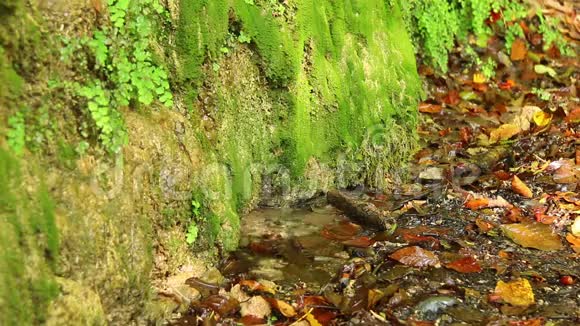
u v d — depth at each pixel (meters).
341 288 3.55
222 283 3.56
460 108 6.08
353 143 4.73
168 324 3.21
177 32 3.69
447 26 6.56
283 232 4.12
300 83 4.41
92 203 2.94
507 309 3.35
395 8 5.52
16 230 2.56
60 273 2.73
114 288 2.98
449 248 3.96
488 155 5.14
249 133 4.17
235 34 4.02
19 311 2.50
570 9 7.72
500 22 7.12
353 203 4.36
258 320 3.27
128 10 3.30
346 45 4.84
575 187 4.62
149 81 3.31
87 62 3.03
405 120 5.25
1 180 2.56
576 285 3.56
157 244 3.36
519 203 4.48
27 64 2.75
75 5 2.97
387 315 3.31
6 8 2.67
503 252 3.90
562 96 6.37
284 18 4.31
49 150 2.81
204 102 3.88
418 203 4.54
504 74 6.82
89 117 3.00
